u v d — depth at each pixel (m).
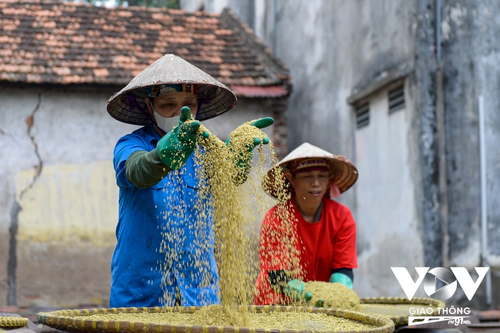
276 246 3.32
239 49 9.45
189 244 2.54
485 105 6.48
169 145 2.13
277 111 8.55
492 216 6.37
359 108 8.30
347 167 3.77
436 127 6.50
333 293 3.21
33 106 8.03
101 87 8.08
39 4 9.69
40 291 7.79
